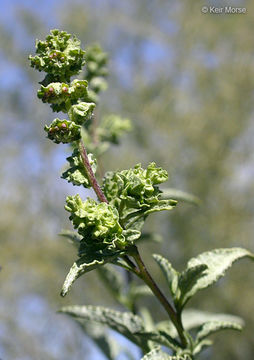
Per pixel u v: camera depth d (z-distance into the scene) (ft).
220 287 42.32
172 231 45.65
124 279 11.16
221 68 51.72
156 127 49.67
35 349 41.04
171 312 6.68
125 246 6.09
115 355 10.59
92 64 12.37
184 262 44.96
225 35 52.31
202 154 48.55
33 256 45.16
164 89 53.36
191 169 48.42
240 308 42.01
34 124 56.34
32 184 51.55
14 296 43.09
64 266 45.80
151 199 6.02
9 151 53.52
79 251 5.90
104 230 5.77
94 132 11.86
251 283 42.80
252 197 47.47
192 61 53.57
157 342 6.89
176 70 54.03
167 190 10.07
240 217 47.06
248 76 50.78
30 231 47.29
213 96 51.65
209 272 6.85
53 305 42.63
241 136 49.75
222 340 38.50
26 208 49.37
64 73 6.27
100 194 6.20
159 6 57.06
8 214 47.73
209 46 53.06
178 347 6.81
